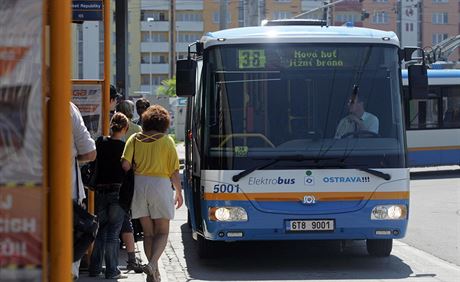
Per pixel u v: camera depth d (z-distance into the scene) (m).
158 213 17.52
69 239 7.67
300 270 21.20
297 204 19.80
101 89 19.23
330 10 86.56
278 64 20.44
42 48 7.44
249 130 20.06
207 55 20.47
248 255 23.89
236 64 20.38
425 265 21.92
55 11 7.56
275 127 20.12
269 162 19.86
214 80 20.31
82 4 19.20
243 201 19.70
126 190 17.44
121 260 21.55
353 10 163.75
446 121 52.38
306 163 19.91
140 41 184.12
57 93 7.59
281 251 24.62
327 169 19.94
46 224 7.56
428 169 61.00
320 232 19.81
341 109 20.38
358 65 20.62
